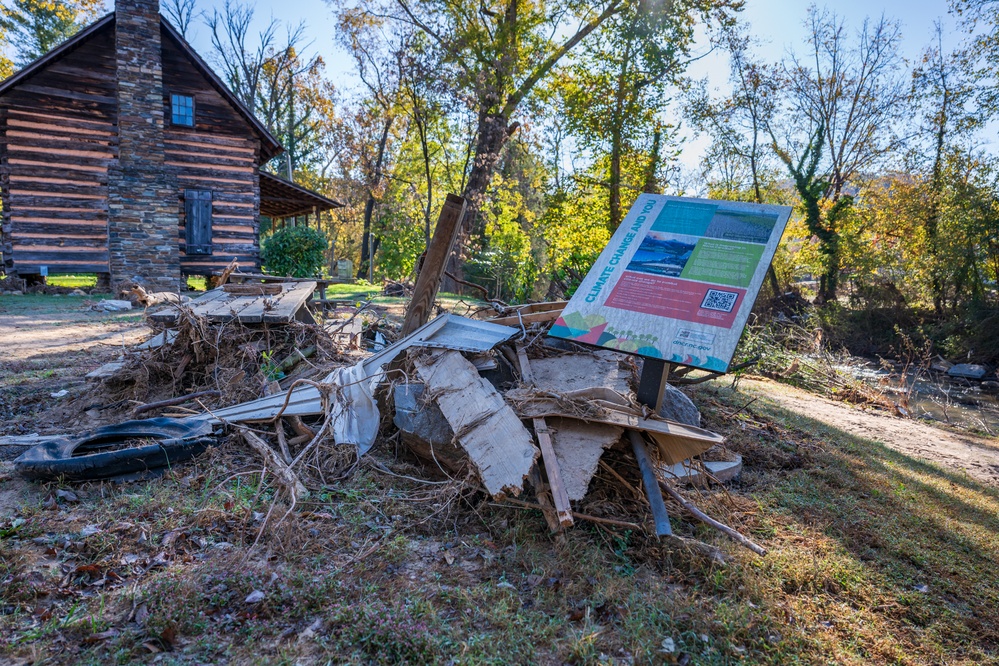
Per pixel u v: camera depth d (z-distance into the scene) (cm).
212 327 575
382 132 3192
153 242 1406
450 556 349
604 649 284
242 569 310
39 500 374
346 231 4281
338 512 386
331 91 3694
